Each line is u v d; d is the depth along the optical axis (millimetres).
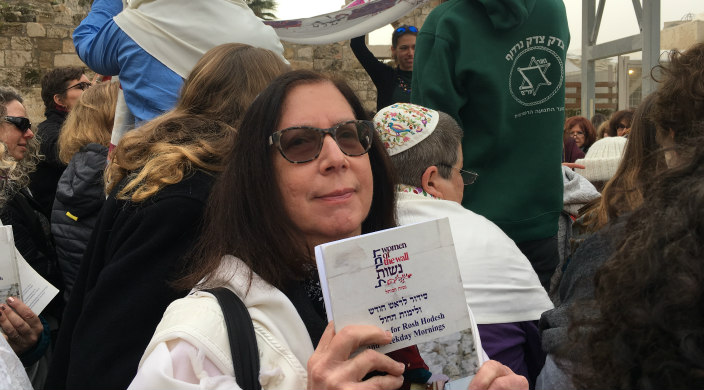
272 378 1066
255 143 1237
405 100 4320
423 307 1022
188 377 1041
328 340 993
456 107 2387
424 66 2416
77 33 2516
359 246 997
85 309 1436
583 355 855
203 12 2238
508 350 1738
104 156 2598
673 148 829
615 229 915
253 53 1814
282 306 1145
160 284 1422
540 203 2443
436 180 1977
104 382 1360
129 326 1396
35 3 12969
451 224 1838
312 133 1215
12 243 1816
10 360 1150
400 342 1009
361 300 993
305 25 3639
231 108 1717
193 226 1479
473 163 2455
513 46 2361
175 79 2217
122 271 1422
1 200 2338
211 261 1224
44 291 1993
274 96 1249
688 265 677
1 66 12641
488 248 1805
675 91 1256
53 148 3527
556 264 2574
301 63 12758
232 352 1063
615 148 3436
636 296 722
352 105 1348
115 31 2262
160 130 1651
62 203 2607
